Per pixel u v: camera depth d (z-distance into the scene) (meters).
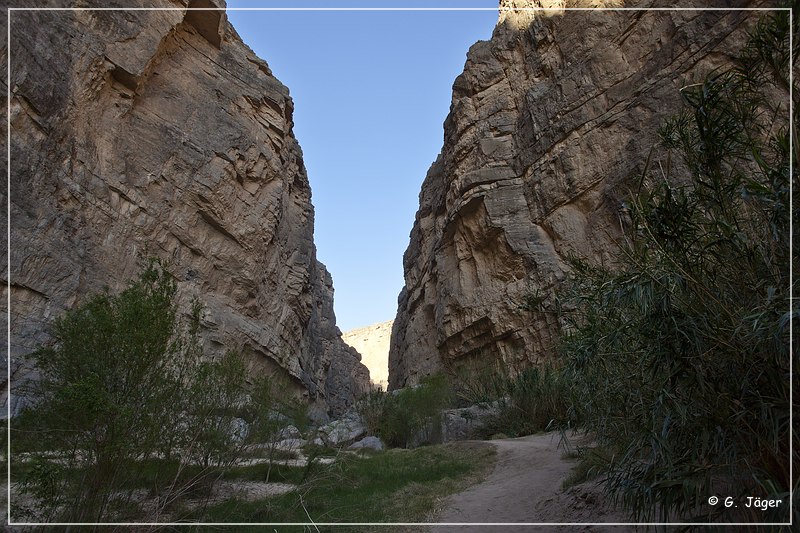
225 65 32.53
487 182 32.19
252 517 7.86
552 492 8.23
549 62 31.81
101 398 5.91
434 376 21.59
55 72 20.19
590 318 6.21
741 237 4.16
